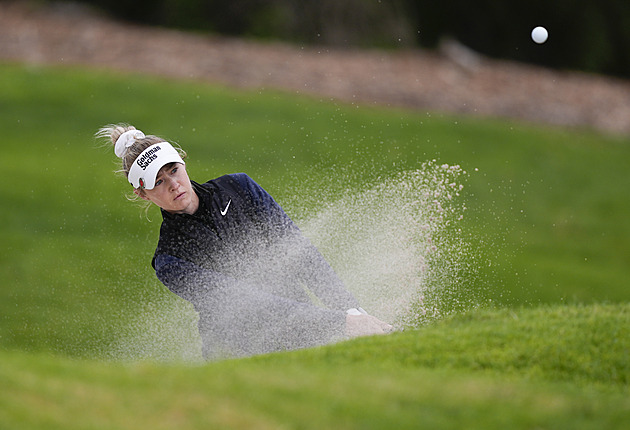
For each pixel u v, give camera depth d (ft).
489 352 45.52
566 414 34.50
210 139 183.21
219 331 51.55
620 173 202.90
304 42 263.90
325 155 177.06
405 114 213.46
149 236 138.41
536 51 301.22
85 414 31.60
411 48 272.92
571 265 145.38
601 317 52.06
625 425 33.91
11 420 30.35
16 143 176.45
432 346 46.47
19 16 253.65
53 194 151.12
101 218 143.13
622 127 238.48
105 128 57.26
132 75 220.64
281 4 265.54
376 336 49.01
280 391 34.91
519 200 176.24
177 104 203.00
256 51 246.68
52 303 108.37
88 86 208.85
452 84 244.22
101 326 99.30
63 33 244.22
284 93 216.74
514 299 121.90
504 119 225.35
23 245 129.39
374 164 174.50
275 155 175.32
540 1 295.69
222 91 214.28
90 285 115.85
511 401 35.47
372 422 32.32
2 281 115.55
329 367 42.01
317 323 50.24
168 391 34.47
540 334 48.29
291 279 53.67
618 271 146.61
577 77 284.61
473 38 296.10
